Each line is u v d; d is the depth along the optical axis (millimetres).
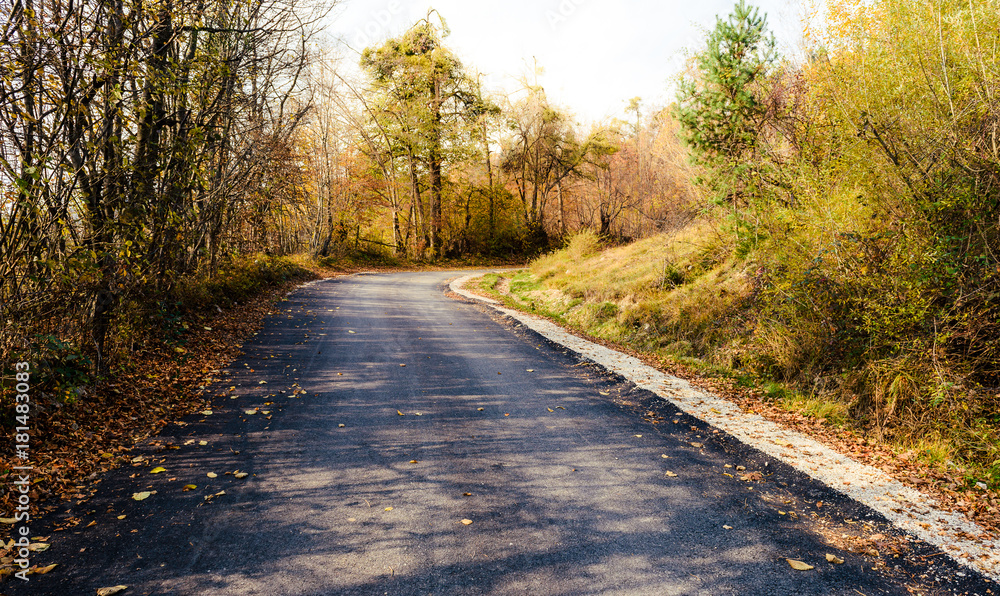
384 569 3363
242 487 4410
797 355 8117
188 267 11703
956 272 6238
